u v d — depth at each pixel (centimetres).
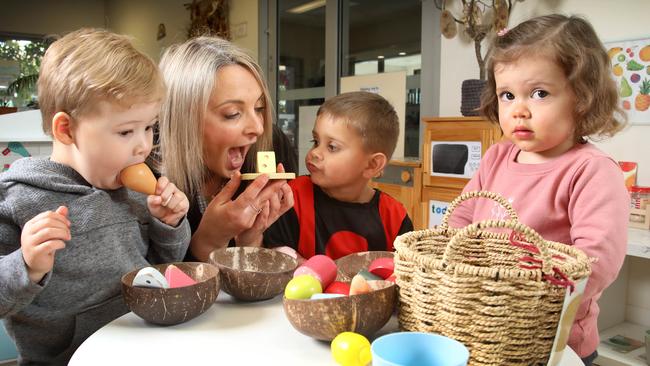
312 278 81
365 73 365
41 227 78
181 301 79
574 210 104
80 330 93
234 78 114
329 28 384
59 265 90
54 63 88
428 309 71
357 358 66
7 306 80
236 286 89
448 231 89
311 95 407
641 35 228
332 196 135
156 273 81
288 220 130
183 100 112
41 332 93
